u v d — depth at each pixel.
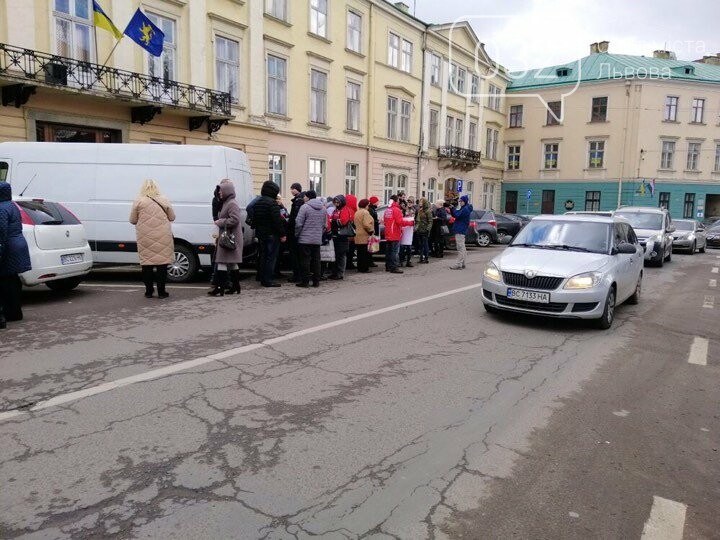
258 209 10.34
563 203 43.72
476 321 7.90
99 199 10.56
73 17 14.94
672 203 41.56
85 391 4.68
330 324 7.39
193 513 2.97
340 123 25.67
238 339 6.47
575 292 7.32
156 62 17.11
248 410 4.37
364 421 4.24
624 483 3.47
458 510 3.10
